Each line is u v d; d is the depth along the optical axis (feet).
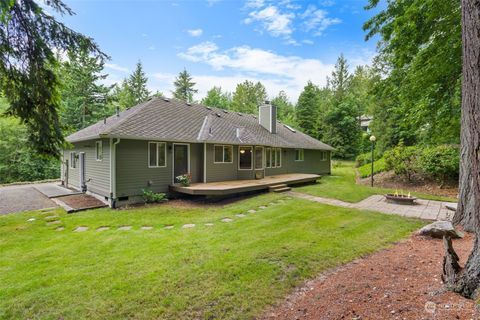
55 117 14.44
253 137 44.06
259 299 10.36
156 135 32.09
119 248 16.38
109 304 10.13
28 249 16.81
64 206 29.32
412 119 33.68
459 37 23.49
